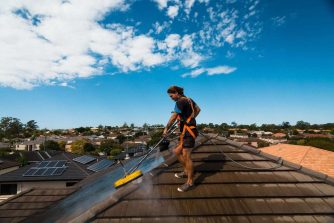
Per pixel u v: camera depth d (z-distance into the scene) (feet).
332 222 13.39
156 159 22.66
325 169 36.68
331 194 15.05
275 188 15.58
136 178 16.40
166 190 15.43
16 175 80.59
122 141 406.82
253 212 13.79
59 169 84.79
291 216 13.76
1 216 23.77
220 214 13.66
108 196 15.46
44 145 309.01
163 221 13.29
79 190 27.43
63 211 17.88
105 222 13.29
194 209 13.96
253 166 17.72
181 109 15.71
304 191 15.31
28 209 25.36
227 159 18.51
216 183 15.99
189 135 15.69
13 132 528.63
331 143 62.23
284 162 17.74
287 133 492.13
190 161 15.66
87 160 98.99
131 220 13.38
